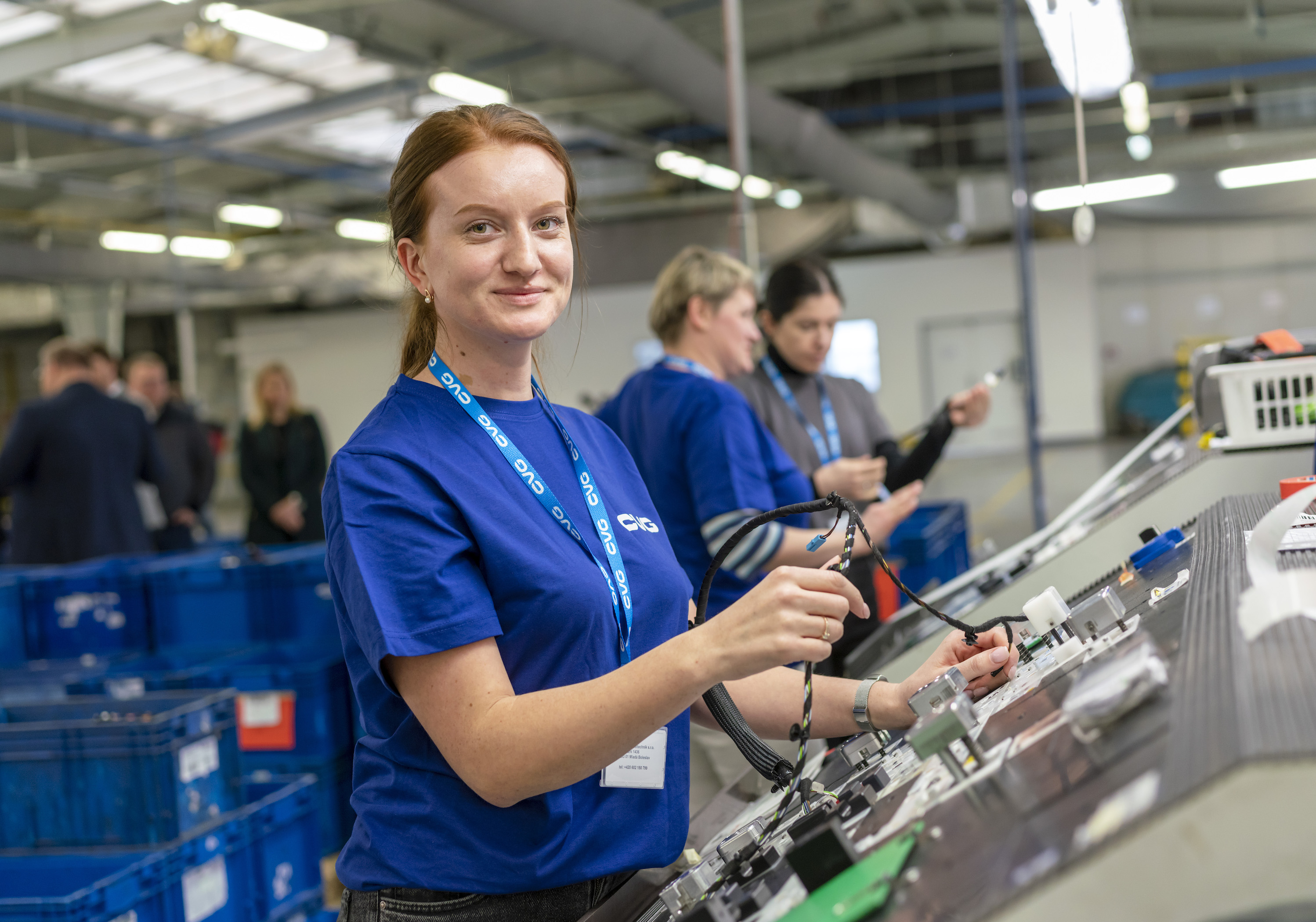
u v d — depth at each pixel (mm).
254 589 3434
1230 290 16312
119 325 15547
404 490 793
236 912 2061
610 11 5996
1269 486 1532
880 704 979
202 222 14461
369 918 834
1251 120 12555
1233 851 367
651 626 921
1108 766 452
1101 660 669
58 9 7223
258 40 8695
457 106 878
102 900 1703
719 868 769
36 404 4336
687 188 14359
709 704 934
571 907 838
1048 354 16094
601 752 700
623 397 1938
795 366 2201
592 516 912
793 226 14461
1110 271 16688
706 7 9516
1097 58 2861
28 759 2041
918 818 563
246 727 2896
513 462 875
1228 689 439
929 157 13703
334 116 9898
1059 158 12695
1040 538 2242
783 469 1807
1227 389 1562
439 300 872
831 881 540
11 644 3543
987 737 662
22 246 12516
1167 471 1877
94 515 4363
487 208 835
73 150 11336
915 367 16500
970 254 16250
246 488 5445
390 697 841
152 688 2900
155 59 8953
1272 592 530
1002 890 403
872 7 10367
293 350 18250
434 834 813
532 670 819
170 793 2008
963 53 11250
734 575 1738
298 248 15492
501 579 809
